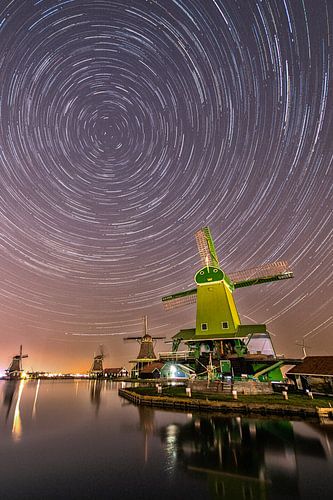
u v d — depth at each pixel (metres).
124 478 7.89
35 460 9.28
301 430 12.38
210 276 27.23
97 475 8.08
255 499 6.71
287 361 22.83
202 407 17.52
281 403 16.08
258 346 26.08
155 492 7.09
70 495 6.92
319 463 8.82
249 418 14.83
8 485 7.46
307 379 21.16
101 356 79.56
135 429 13.33
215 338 24.39
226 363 23.59
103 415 17.09
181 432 12.46
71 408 20.05
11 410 19.12
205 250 28.95
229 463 8.89
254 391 20.53
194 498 6.77
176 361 26.33
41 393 31.25
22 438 11.88
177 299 32.34
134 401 22.81
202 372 23.83
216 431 12.51
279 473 8.12
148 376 44.53
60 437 12.08
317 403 16.05
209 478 7.85
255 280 30.16
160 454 9.77
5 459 9.36
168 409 18.34
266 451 9.89
